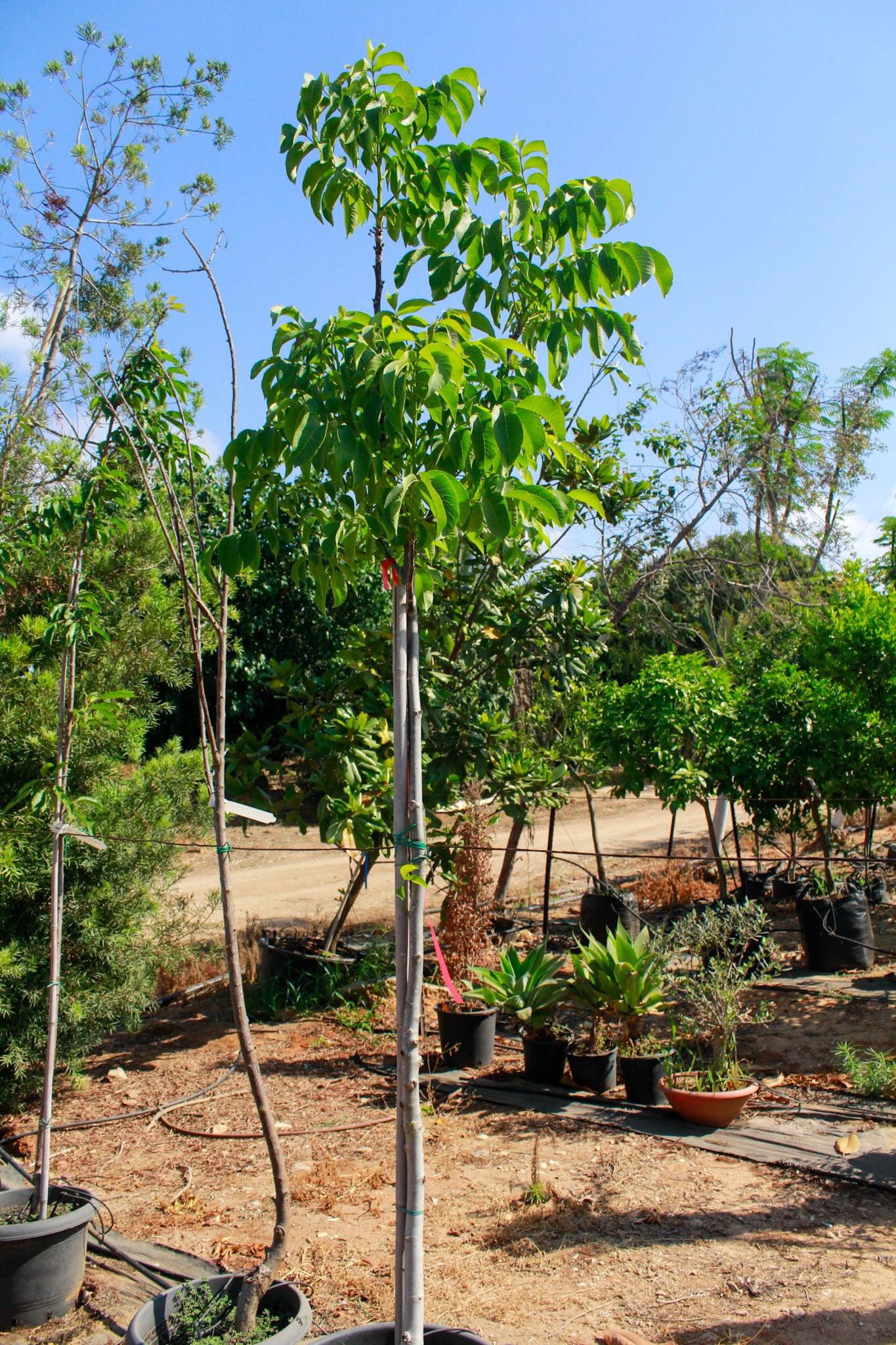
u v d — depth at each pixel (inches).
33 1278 129.3
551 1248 142.1
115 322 162.7
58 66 247.9
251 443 91.5
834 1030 237.0
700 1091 191.6
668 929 338.0
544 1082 220.8
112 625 218.1
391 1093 219.6
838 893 294.0
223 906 113.7
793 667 325.7
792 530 510.6
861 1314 120.0
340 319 89.4
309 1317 100.5
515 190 102.0
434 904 413.4
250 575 123.2
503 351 91.7
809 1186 160.1
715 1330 118.2
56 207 215.0
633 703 334.0
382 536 86.6
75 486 182.7
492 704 307.4
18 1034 203.0
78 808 172.9
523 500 82.7
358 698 292.4
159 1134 202.1
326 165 97.6
